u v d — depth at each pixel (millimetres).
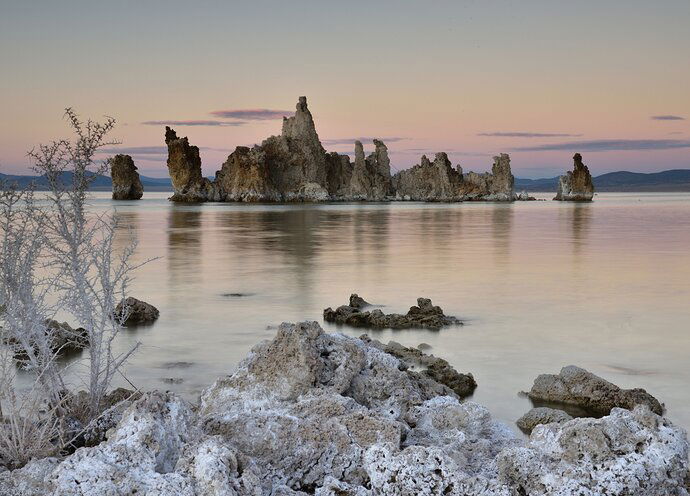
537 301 18844
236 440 5148
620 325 15609
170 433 4742
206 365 11523
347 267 26375
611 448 4590
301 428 5207
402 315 15914
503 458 4598
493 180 175250
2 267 6562
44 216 7129
